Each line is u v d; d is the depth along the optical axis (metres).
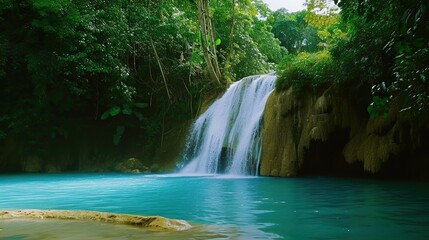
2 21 21.31
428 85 5.61
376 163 12.82
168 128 22.81
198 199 8.82
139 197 9.48
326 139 14.10
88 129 23.41
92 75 22.22
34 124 22.08
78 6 22.41
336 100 14.18
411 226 5.55
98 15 22.53
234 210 7.16
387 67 12.41
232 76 23.83
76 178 16.27
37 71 20.33
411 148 13.03
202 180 13.88
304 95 15.10
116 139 22.30
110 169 21.94
